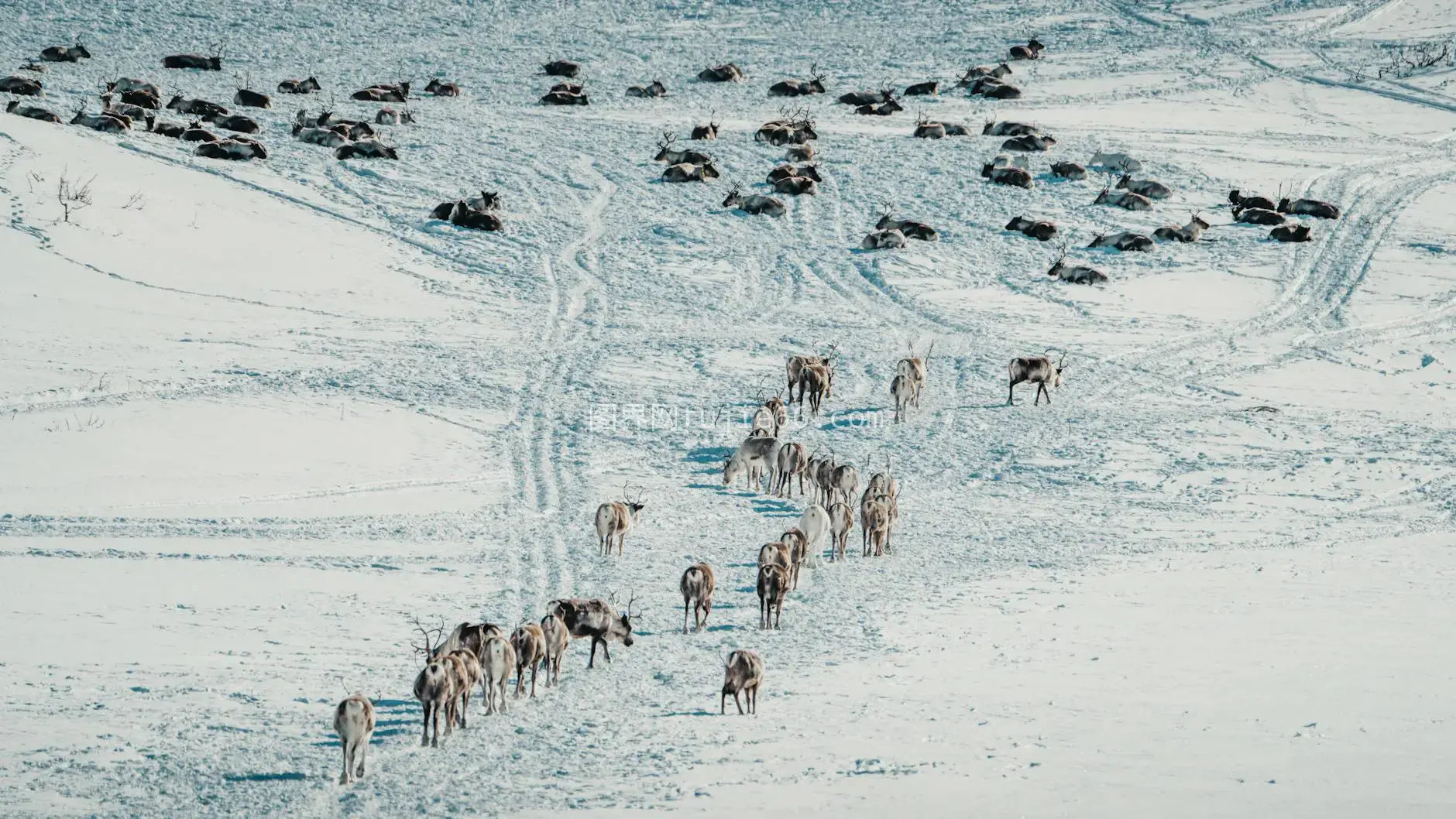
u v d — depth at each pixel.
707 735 38.22
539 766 35.50
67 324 99.69
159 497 68.69
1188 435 95.56
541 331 117.44
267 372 96.88
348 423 87.38
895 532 72.12
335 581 55.78
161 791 33.09
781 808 31.16
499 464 82.88
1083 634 50.56
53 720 37.41
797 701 41.78
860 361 114.25
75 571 54.06
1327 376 114.38
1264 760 34.81
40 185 124.38
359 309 117.25
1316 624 52.06
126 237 119.56
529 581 58.12
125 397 86.81
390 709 40.56
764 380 107.12
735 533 70.81
